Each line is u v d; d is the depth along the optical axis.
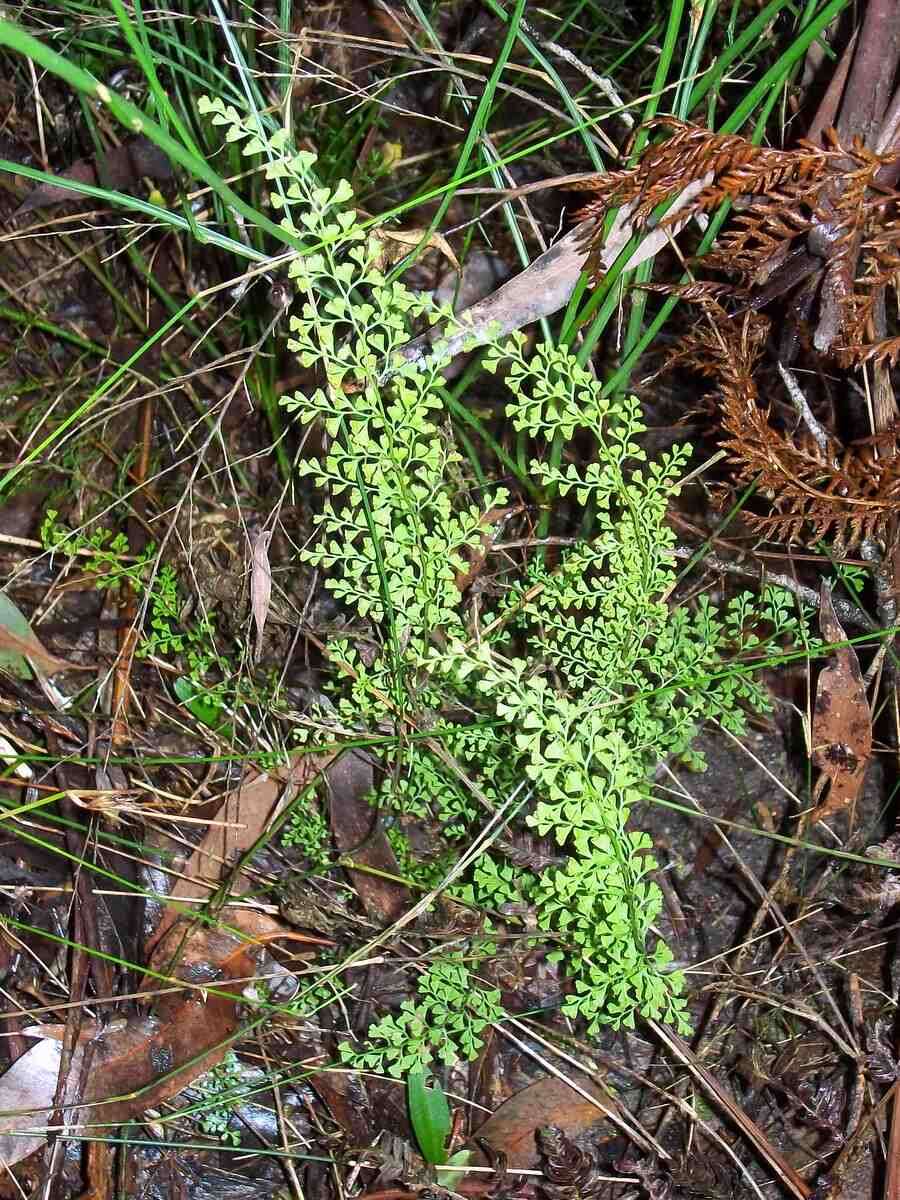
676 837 0.44
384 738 0.35
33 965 0.40
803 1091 0.38
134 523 0.48
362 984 0.39
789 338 0.37
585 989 0.31
